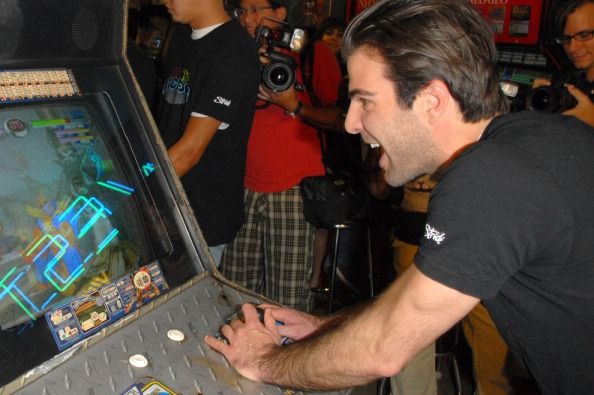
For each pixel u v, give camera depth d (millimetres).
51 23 1009
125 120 1166
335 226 2344
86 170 1078
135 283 1070
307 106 2197
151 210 1161
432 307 864
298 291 2428
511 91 2002
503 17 2697
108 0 1110
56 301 946
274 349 1014
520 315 1024
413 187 2094
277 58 2090
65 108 1076
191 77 1849
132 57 2393
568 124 958
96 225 1060
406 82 917
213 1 1795
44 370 877
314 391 967
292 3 4016
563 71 2064
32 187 986
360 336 923
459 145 977
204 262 1204
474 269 843
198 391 926
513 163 868
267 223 2395
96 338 958
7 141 975
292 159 2322
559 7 2164
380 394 2191
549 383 1067
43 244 968
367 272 3131
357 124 1012
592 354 983
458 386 2273
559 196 873
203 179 1905
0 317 870
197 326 1068
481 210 846
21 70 1000
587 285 930
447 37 907
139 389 897
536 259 928
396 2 946
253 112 1954
